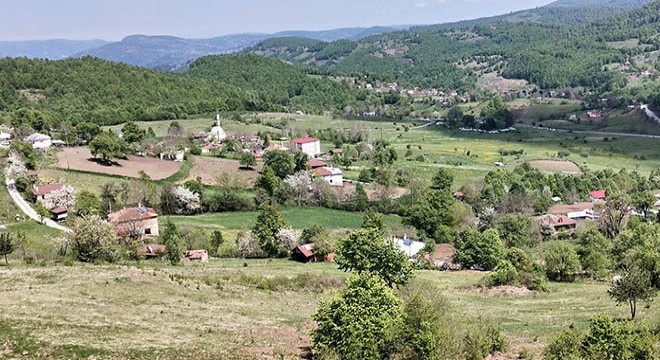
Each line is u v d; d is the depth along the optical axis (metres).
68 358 30.61
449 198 107.50
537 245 93.19
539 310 51.62
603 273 68.50
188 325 39.75
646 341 33.12
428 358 33.09
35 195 98.00
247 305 48.44
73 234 64.12
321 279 60.28
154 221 87.31
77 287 46.12
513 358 36.88
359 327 32.88
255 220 103.44
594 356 32.50
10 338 32.31
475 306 53.66
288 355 35.22
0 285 45.06
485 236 77.19
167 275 55.78
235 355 34.31
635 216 101.75
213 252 81.06
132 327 37.34
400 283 49.88
